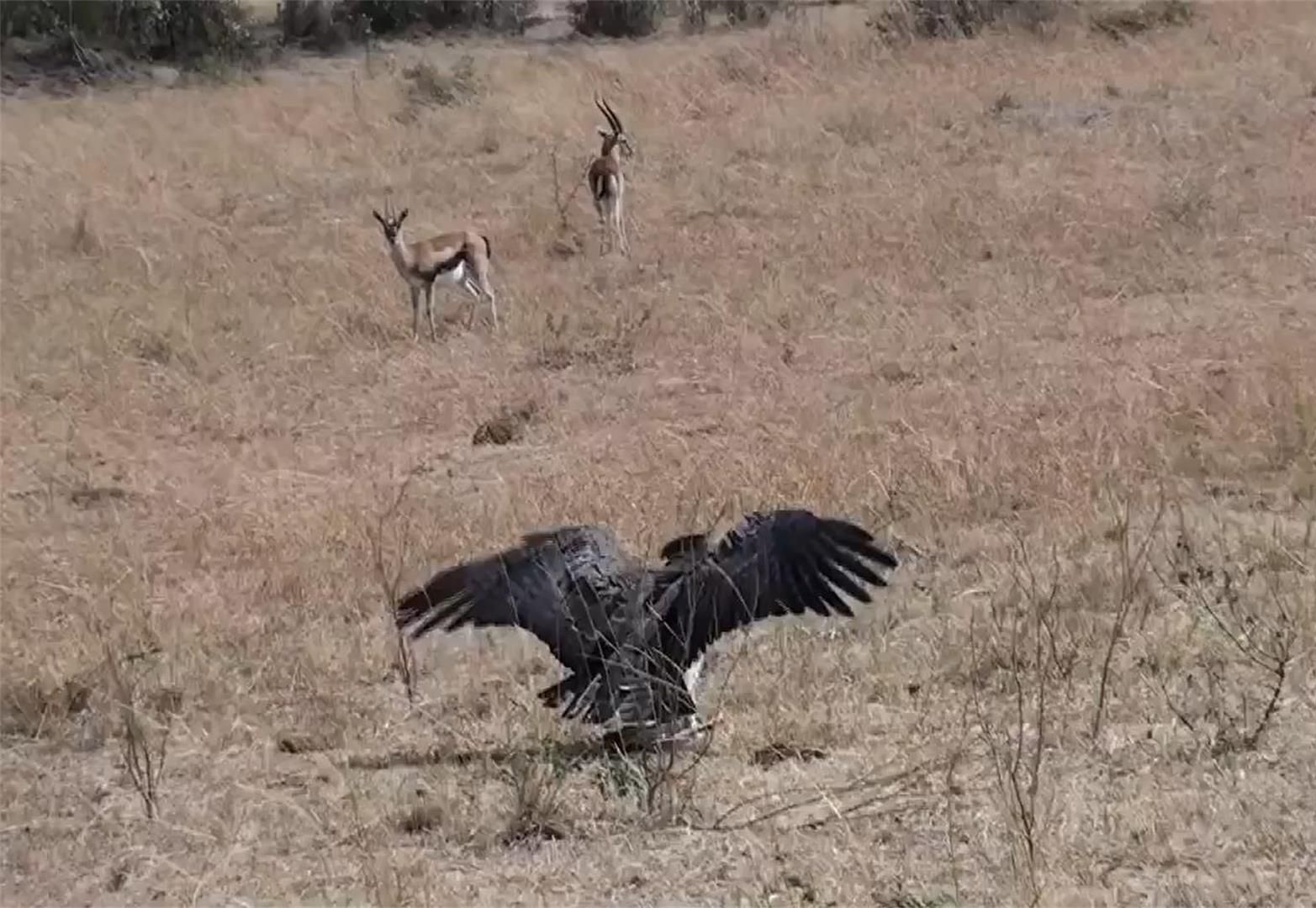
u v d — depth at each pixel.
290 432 32.97
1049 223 40.34
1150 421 26.28
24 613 23.33
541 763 16.11
